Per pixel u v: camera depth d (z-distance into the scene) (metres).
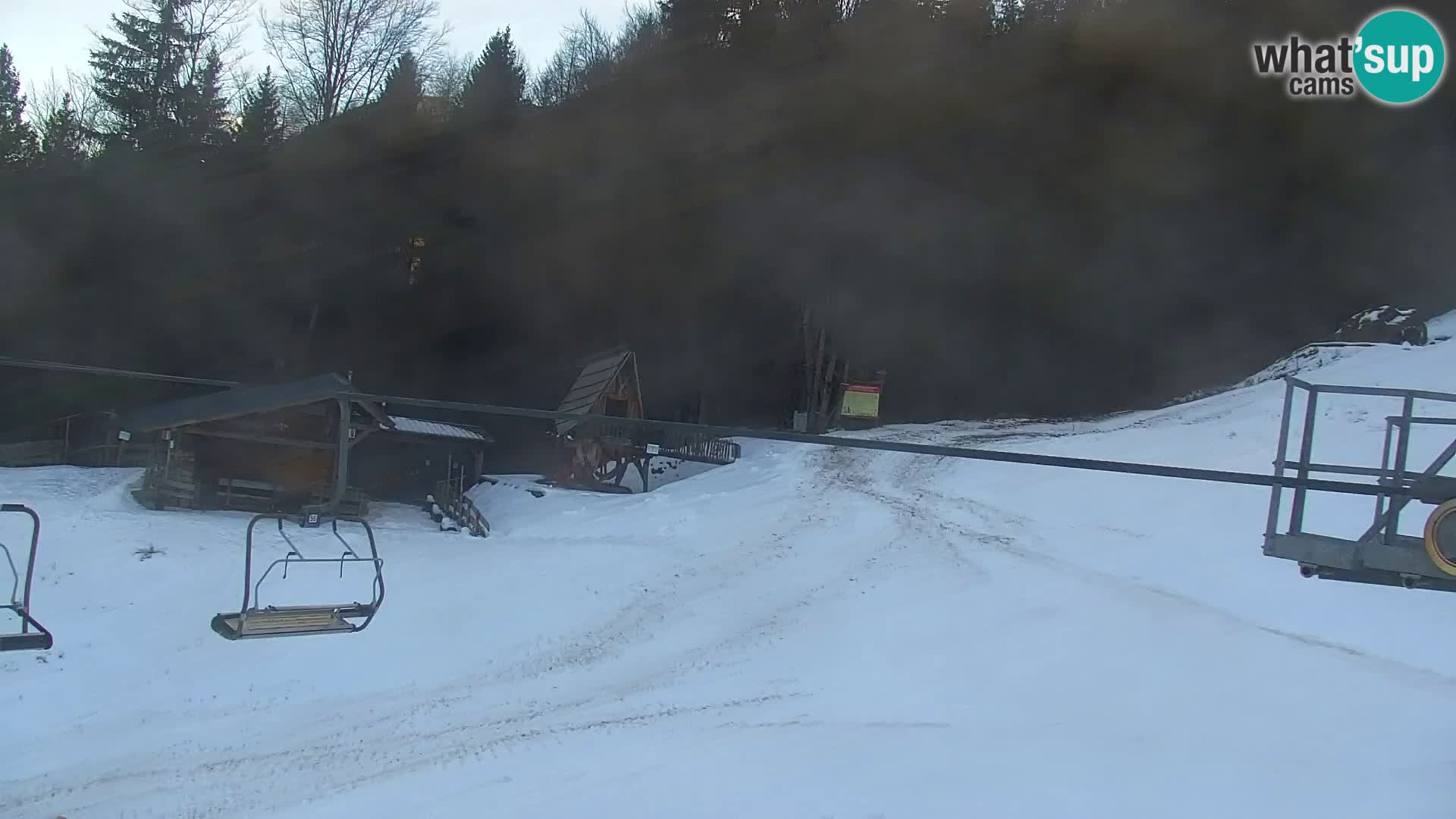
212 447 32.44
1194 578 23.77
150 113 47.44
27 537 26.39
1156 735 14.20
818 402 52.28
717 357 55.53
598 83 54.56
